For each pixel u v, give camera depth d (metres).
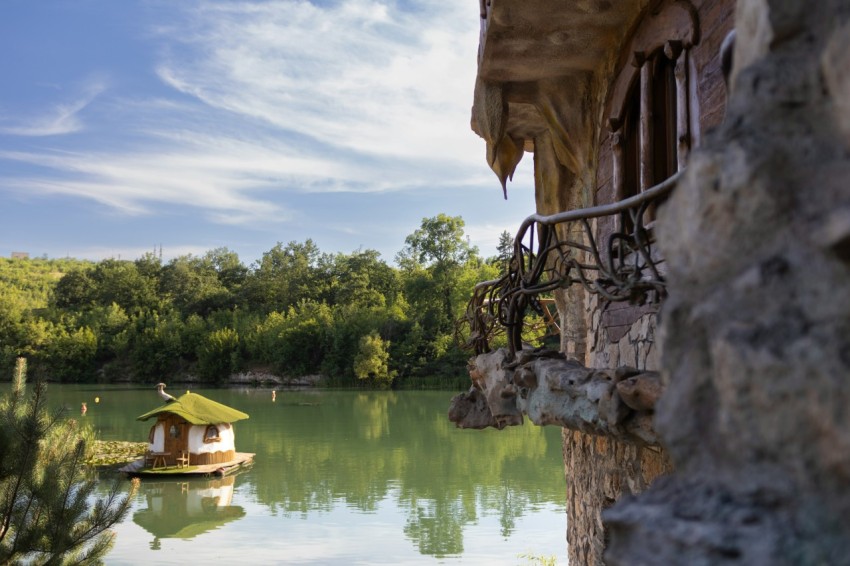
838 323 1.12
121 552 16.08
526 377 4.57
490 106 6.79
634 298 3.29
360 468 26.03
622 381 3.18
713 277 1.32
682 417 1.33
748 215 1.26
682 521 1.21
